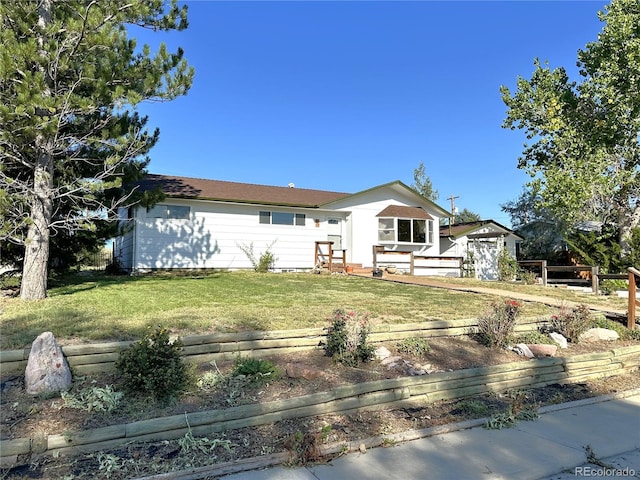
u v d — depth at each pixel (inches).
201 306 306.3
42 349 169.0
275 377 193.9
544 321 324.5
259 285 467.5
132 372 165.0
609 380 251.3
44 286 327.3
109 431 136.8
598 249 691.4
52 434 136.3
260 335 225.1
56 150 341.1
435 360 237.3
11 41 281.0
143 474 123.0
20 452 125.8
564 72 740.0
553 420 184.2
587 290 572.1
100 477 120.3
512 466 139.1
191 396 171.2
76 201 366.0
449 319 300.0
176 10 373.4
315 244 716.0
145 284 437.1
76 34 302.4
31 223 300.0
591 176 645.9
